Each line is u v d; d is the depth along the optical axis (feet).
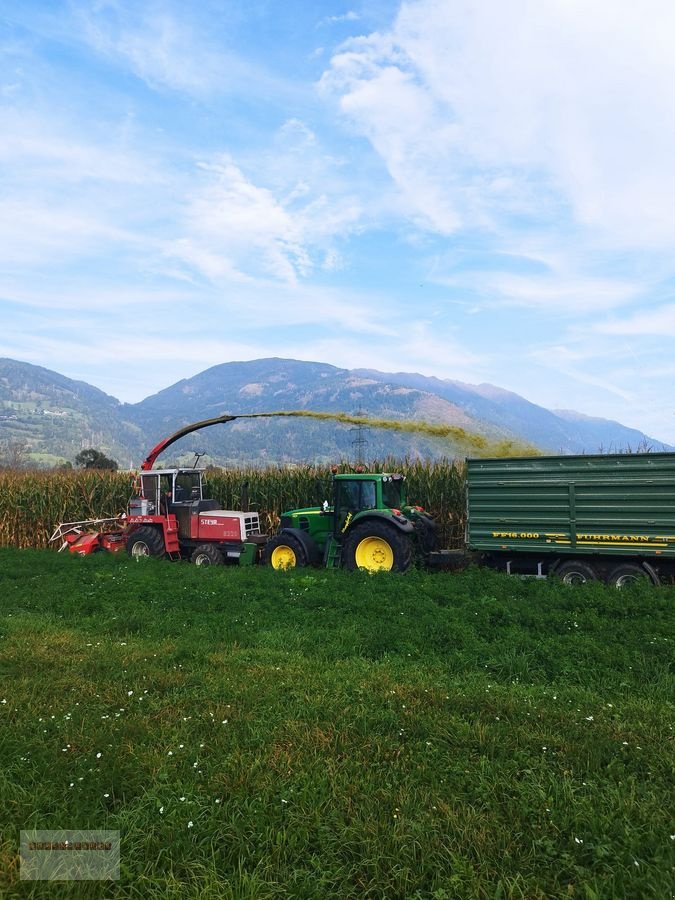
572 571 40.29
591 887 10.71
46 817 12.93
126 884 10.98
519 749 16.07
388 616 31.71
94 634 30.01
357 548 46.39
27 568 50.72
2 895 10.39
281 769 14.92
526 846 11.95
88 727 17.57
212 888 10.57
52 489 77.00
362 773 14.82
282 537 50.44
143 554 56.90
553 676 23.25
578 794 13.76
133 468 78.43
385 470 62.54
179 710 18.94
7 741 16.38
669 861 11.19
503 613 30.83
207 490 70.85
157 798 13.52
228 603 35.68
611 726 17.66
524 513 41.91
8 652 25.64
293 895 10.59
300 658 25.40
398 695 20.21
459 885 10.63
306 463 70.38
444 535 59.47
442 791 13.91
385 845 11.79
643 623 28.50
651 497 38.17
